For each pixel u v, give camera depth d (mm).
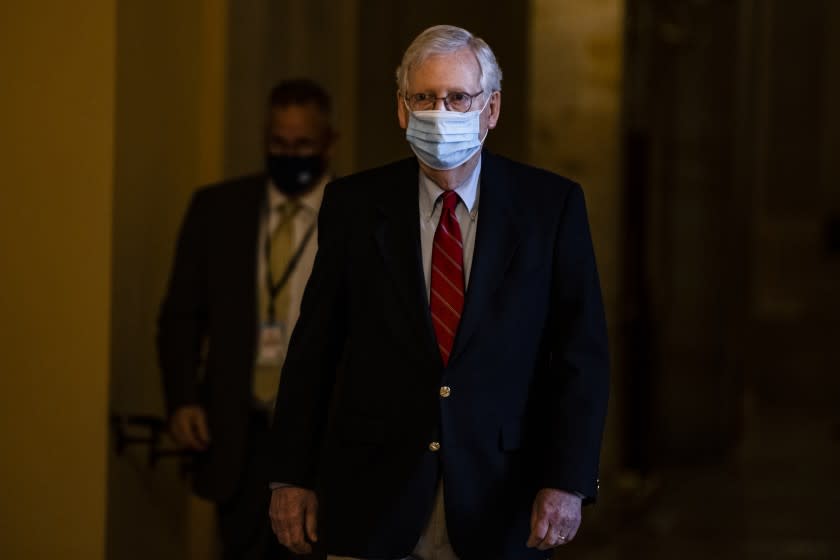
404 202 7199
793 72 37281
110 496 10125
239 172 12906
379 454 7070
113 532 10195
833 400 35812
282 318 9961
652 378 21844
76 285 10023
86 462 10016
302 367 7293
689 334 26078
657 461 24141
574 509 6836
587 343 7047
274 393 9883
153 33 10906
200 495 9961
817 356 36125
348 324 7414
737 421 28781
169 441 11398
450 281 7070
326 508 7277
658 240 24938
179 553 11766
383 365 7070
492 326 6969
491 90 6934
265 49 13500
